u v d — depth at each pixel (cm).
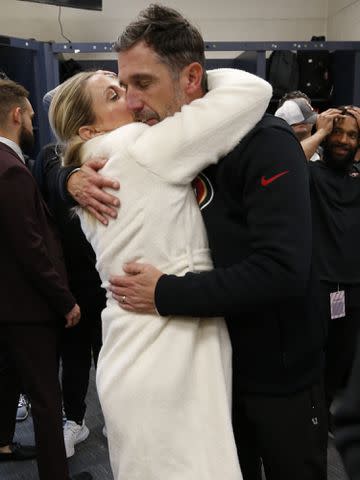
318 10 473
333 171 195
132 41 86
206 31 466
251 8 467
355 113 187
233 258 89
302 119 232
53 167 181
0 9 425
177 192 86
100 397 91
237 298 82
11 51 358
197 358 88
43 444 166
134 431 85
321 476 99
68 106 104
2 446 200
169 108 88
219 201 89
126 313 90
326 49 370
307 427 96
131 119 103
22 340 163
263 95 87
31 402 167
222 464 84
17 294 159
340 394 45
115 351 90
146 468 85
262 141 84
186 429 85
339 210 192
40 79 361
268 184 82
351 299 190
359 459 40
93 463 202
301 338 93
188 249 88
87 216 95
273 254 81
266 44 368
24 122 182
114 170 88
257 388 94
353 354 47
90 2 388
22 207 154
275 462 96
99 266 93
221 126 84
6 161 155
